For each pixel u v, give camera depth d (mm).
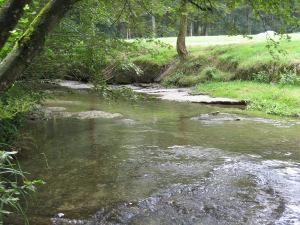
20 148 8711
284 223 5180
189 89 21797
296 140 9961
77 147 9219
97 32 7984
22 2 3084
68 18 7840
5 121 7676
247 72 20672
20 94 7242
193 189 6406
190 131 11062
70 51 7945
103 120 12852
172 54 27594
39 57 7734
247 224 5164
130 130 11195
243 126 11805
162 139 10023
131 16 7473
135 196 6109
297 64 18469
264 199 5980
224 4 5875
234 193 6230
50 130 11188
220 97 17969
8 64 3092
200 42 30469
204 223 5230
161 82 25547
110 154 8562
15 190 3465
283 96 15938
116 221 5305
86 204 5816
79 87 23000
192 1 6098
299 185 6566
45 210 5598
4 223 5109
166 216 5453
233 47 24844
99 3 7633
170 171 7336
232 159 8117
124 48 8008
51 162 7961
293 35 28031
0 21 3039
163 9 6719
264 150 8930
